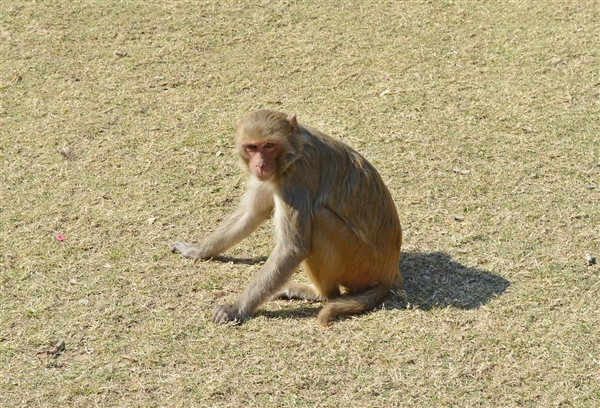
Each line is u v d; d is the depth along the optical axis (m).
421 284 10.23
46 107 14.45
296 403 8.24
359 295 9.81
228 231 10.55
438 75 15.62
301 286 10.23
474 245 11.00
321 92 15.09
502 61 16.11
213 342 9.12
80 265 10.50
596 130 13.84
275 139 9.16
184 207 11.84
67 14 17.75
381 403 8.26
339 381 8.54
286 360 8.81
